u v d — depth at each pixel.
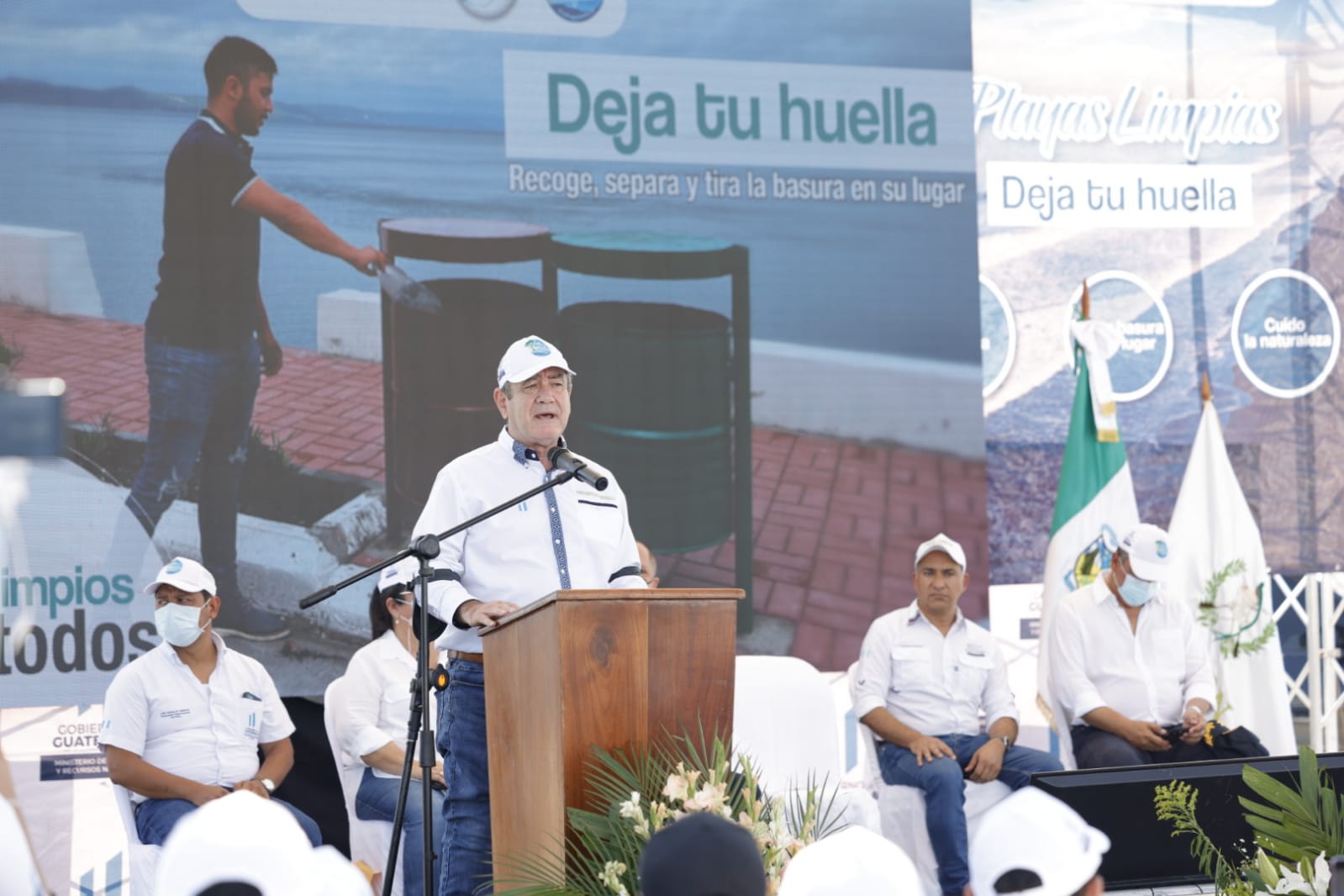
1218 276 9.99
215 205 8.48
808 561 9.15
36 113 8.27
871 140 9.47
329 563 8.49
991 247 9.75
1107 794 5.23
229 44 8.55
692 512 9.05
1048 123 9.86
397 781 7.94
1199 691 8.99
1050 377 9.77
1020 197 9.80
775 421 9.20
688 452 9.08
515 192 8.94
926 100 9.55
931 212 9.52
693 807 3.74
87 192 8.30
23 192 8.22
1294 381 10.02
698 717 4.12
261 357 8.49
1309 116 10.12
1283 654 9.88
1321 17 10.15
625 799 3.88
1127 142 9.95
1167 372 9.89
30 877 2.30
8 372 8.15
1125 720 8.71
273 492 8.44
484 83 8.93
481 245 8.87
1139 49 9.97
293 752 8.08
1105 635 9.05
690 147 9.22
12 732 7.96
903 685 8.80
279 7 8.64
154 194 8.39
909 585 9.23
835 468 9.24
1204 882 5.23
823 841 2.36
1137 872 5.23
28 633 8.04
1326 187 10.12
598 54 9.11
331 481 8.53
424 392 8.73
